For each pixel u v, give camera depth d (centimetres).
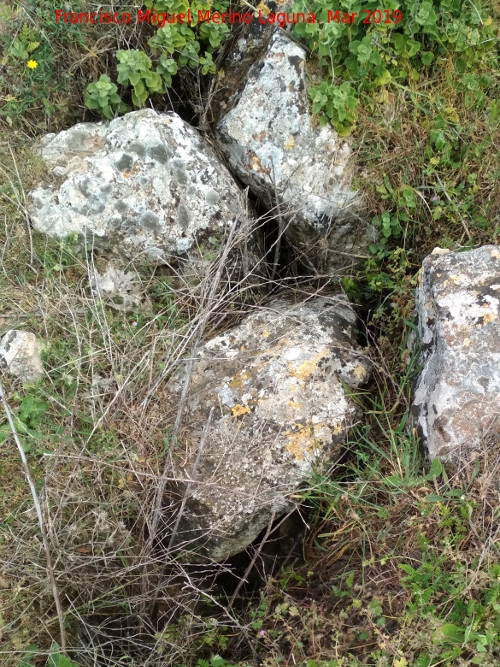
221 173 184
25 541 151
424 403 158
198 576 171
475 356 152
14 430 139
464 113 190
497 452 148
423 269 168
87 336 173
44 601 153
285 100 183
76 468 158
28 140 188
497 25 198
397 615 141
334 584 156
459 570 136
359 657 140
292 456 160
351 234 191
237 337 177
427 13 178
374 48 181
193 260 182
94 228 176
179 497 160
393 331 184
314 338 173
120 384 166
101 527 155
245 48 191
